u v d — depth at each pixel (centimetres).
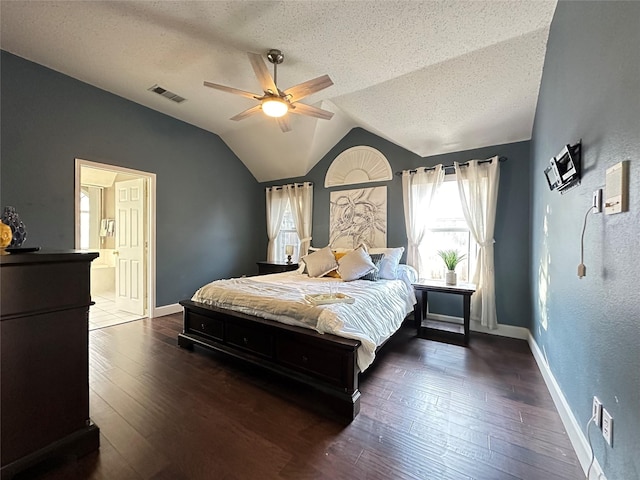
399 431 179
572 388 171
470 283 381
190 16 224
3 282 133
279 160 525
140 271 433
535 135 307
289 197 550
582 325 156
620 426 113
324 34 234
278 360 238
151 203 417
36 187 307
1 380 132
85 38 258
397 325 295
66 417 153
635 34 103
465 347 318
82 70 314
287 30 231
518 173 357
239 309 271
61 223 324
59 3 217
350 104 355
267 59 268
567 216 186
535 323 297
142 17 229
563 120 190
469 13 206
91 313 447
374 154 464
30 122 302
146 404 206
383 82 310
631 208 106
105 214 657
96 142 353
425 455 158
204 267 493
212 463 152
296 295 270
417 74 290
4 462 133
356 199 480
